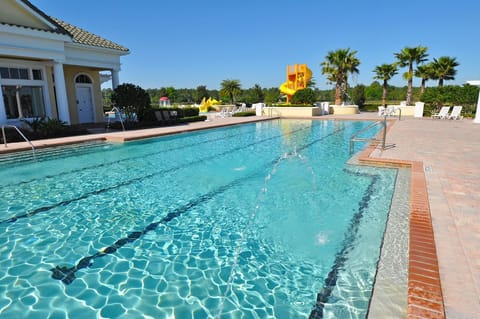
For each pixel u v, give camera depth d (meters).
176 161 7.71
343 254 3.08
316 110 22.16
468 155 6.70
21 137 9.66
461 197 3.92
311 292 2.52
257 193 5.07
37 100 12.35
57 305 2.40
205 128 13.86
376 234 3.48
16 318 2.26
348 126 15.64
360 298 2.41
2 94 10.29
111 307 2.37
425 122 15.59
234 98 49.25
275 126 16.12
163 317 2.26
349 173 6.02
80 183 5.79
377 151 7.39
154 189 5.41
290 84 30.83
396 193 4.64
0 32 9.86
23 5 10.45
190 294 2.53
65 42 12.06
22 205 4.62
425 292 2.01
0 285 2.65
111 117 18.59
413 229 2.97
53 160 7.82
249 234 3.61
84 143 9.77
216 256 3.14
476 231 2.93
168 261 3.05
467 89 18.70
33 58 11.26
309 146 9.73
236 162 7.55
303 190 5.12
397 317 2.01
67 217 4.17
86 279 2.74
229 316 2.27
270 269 2.87
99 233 3.68
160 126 14.31
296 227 3.75
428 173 5.16
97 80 15.80
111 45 14.49
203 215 4.21
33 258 3.10
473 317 1.80
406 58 26.98
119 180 6.00
